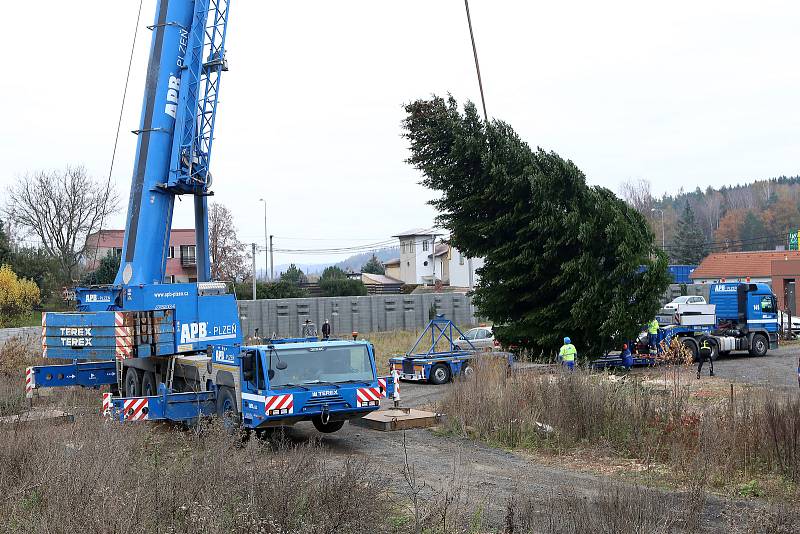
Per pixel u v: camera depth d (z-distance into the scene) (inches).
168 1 723.4
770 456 440.5
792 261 1962.4
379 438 586.2
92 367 753.6
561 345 972.6
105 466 342.3
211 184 738.8
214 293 706.2
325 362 543.8
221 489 308.7
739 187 5856.3
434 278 3718.0
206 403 600.1
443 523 307.7
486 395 616.1
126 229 711.1
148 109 715.4
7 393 679.1
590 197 960.9
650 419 525.3
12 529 284.0
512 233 1000.2
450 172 992.9
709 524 338.0
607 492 336.8
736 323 1244.5
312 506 300.4
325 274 3117.6
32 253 2374.5
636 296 961.5
